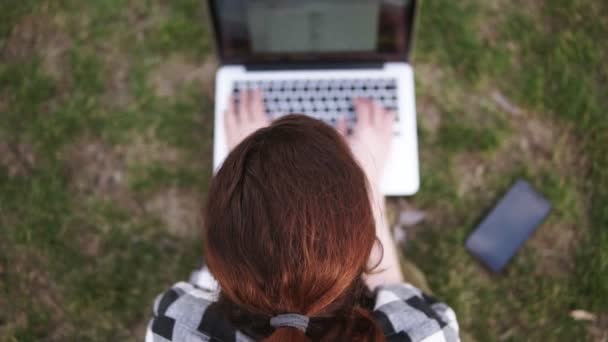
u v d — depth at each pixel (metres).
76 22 1.60
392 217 1.46
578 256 1.42
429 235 1.46
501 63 1.56
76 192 1.48
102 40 1.59
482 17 1.60
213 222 0.61
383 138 1.19
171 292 0.85
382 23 1.15
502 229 1.42
